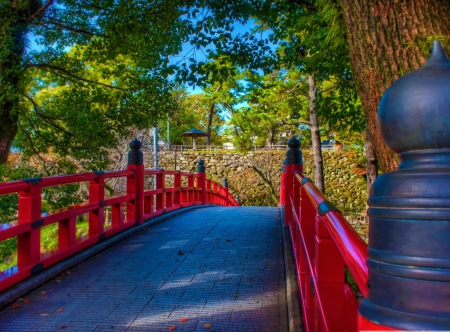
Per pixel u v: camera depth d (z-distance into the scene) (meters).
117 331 2.90
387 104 0.81
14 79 7.19
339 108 7.86
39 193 4.06
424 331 0.67
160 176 8.14
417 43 2.38
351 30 2.76
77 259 4.61
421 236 0.70
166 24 6.52
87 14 7.98
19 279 3.71
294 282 3.67
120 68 8.98
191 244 5.59
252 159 26.41
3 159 7.47
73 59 8.73
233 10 6.61
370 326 0.74
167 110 9.15
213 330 2.90
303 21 6.05
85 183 13.87
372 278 0.78
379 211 0.76
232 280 4.02
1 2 6.86
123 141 15.09
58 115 8.91
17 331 2.92
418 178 0.72
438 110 0.73
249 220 7.80
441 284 0.68
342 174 24.92
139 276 4.17
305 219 3.12
